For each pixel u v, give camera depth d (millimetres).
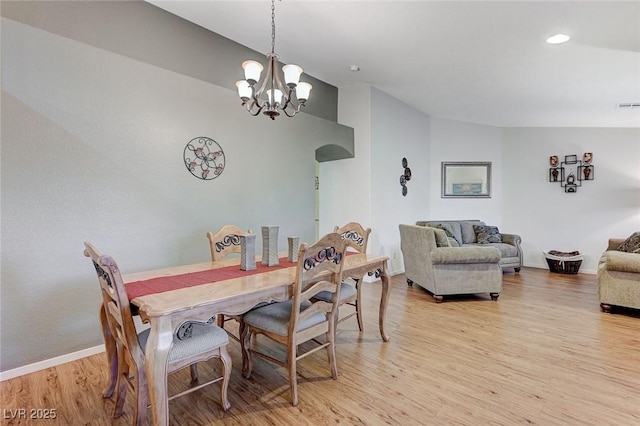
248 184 3596
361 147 4805
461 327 3029
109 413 1805
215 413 1805
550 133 5863
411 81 4367
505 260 5273
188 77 3105
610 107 4691
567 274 5305
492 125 6164
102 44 2588
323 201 5305
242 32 3295
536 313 3406
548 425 1695
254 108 3656
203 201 3219
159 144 2902
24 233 2227
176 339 1667
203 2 2814
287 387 2064
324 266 1983
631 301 3246
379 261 2625
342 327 3045
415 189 5766
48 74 2305
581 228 5652
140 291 1688
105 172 2588
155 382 1408
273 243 2299
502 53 3365
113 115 2625
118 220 2664
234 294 1651
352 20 2922
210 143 3268
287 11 2844
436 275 3779
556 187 5816
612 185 5480
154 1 2830
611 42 2986
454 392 1995
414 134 5703
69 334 2424
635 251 3623
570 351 2529
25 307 2238
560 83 3998
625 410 1815
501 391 2002
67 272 2408
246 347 2176
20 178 2203
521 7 2553
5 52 2139
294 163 4070
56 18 2346
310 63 3914
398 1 2596
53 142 2332
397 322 3166
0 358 2148
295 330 1870
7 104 2148
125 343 1566
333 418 1759
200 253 3193
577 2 2428
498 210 6172
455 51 3412
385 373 2219
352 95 4863
